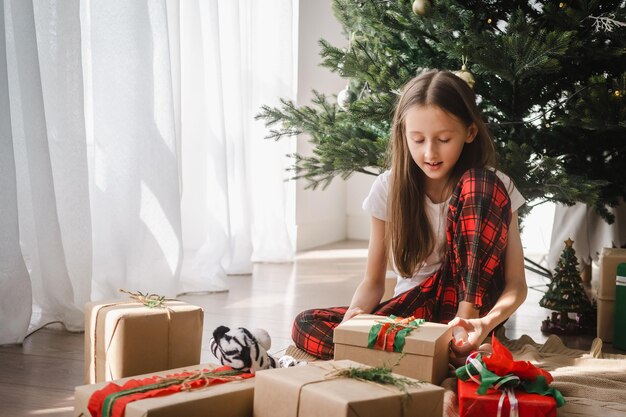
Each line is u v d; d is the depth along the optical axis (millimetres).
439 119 1514
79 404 1167
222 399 1154
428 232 1693
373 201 1754
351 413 1024
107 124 2424
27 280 1967
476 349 1491
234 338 1291
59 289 2105
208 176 2982
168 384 1187
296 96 3869
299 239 4141
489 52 2062
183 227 3148
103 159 2420
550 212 4254
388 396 1065
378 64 2334
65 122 2178
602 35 2252
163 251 2506
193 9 2959
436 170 1549
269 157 3617
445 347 1436
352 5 2498
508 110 2348
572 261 2338
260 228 3643
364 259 3830
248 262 3238
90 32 2416
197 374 1235
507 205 1572
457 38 2285
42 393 1534
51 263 2096
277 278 3164
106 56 2420
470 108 1556
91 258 2197
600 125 2023
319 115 2551
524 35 2037
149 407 1078
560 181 2064
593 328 2312
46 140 2066
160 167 2490
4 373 1681
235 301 2613
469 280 1556
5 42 1964
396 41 2477
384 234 1759
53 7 2160
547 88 2365
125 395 1135
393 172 1682
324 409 1052
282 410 1115
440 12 2168
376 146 2266
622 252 2158
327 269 3455
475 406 1246
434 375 1365
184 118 3037
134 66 2439
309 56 4016
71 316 2104
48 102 2188
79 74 2184
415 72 2387
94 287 2414
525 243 4312
